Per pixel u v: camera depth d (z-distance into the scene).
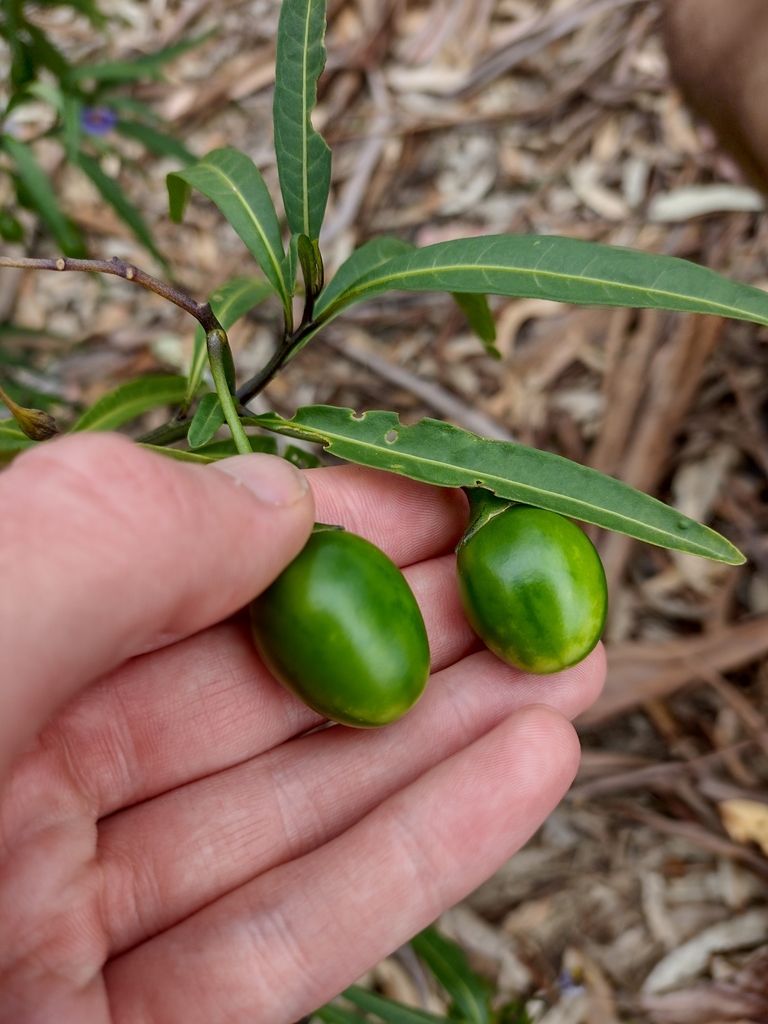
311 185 0.12
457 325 0.29
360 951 0.13
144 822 0.14
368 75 0.32
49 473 0.10
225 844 0.14
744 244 0.28
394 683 0.11
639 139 0.30
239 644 0.14
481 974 0.21
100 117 0.21
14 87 0.18
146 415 0.29
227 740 0.14
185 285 0.30
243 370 0.29
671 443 0.26
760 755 0.23
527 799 0.13
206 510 0.11
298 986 0.13
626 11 0.31
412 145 0.31
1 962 0.12
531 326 0.28
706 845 0.22
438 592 0.15
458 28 0.32
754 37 0.16
